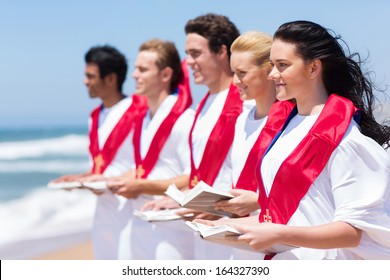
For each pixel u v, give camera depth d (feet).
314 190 16.66
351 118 16.57
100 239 30.66
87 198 80.33
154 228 28.12
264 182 17.70
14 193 110.52
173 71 29.09
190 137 25.12
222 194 19.44
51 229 63.26
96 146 32.55
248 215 20.77
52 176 132.87
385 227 16.30
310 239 15.99
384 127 17.53
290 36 16.85
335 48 16.94
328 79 17.16
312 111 17.24
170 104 28.73
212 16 24.63
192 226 17.67
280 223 17.12
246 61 21.16
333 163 16.37
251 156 20.93
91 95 33.09
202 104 25.22
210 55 24.50
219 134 23.93
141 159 29.12
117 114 32.27
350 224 16.05
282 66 16.98
